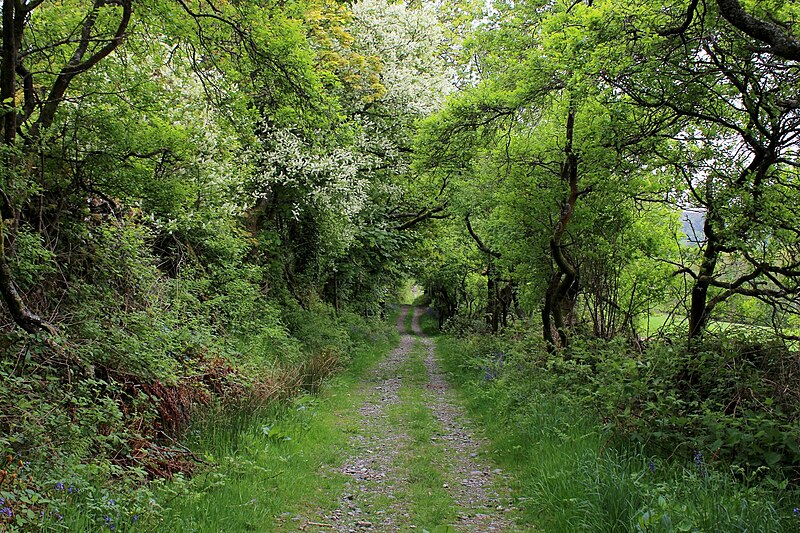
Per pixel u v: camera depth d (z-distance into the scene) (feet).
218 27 27.22
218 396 26.08
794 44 14.46
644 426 20.01
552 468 19.51
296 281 62.80
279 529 16.07
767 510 13.42
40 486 13.12
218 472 19.01
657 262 34.42
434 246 77.56
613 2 22.22
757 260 23.93
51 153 24.03
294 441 24.44
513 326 57.21
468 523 17.03
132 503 14.51
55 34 26.63
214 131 36.96
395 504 18.75
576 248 37.09
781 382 19.93
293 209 53.93
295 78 27.94
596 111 29.43
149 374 21.72
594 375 29.63
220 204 40.68
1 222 16.80
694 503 13.98
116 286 25.55
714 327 26.73
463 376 48.01
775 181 22.95
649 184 30.14
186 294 30.89
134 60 29.40
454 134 36.81
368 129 59.36
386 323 111.34
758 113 22.39
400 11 61.52
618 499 14.51
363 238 66.08
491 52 37.88
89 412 16.84
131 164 28.43
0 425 14.75
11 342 18.25
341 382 43.16
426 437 27.86
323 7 47.75
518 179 39.96
